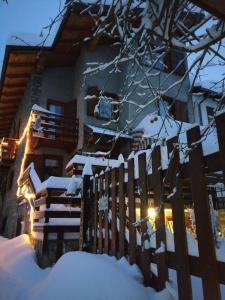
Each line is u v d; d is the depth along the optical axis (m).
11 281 4.96
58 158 13.42
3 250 7.56
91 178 5.10
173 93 13.23
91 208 4.89
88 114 12.68
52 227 5.95
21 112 16.47
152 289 2.80
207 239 2.21
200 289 2.77
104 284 2.82
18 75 14.71
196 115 14.23
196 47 1.96
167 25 1.99
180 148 2.45
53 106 14.06
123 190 3.69
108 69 13.90
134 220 3.32
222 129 2.17
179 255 2.49
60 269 3.43
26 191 9.73
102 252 4.20
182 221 2.51
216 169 2.23
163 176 2.88
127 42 2.48
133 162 3.50
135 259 3.20
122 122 12.41
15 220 13.07
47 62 14.36
